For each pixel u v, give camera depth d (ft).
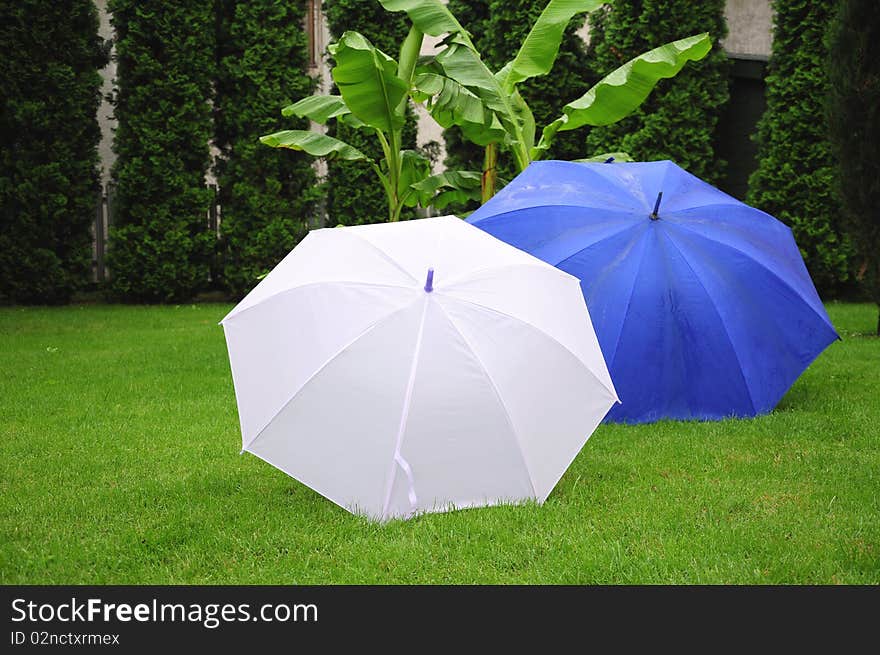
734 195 43.16
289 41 39.55
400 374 12.18
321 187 41.27
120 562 11.56
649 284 18.51
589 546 12.03
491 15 38.96
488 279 13.24
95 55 38.42
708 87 37.70
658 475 15.40
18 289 38.37
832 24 28.48
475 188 33.40
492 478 12.74
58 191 38.01
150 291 40.04
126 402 20.38
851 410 19.92
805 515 13.41
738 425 18.65
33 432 17.69
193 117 38.99
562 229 19.04
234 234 40.63
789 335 19.72
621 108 26.84
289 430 12.19
